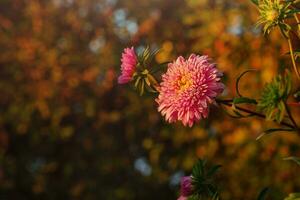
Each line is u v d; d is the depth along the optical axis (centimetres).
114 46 974
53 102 982
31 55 994
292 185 739
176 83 224
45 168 1021
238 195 784
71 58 983
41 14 1007
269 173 754
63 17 1009
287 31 230
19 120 987
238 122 782
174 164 862
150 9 957
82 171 1023
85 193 1014
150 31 936
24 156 1040
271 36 698
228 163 801
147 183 994
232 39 745
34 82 989
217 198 246
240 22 751
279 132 736
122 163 1002
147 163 1010
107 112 988
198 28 832
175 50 880
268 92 212
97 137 1012
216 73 221
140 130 965
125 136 1001
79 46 993
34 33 1003
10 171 1029
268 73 696
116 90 979
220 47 750
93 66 973
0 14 1010
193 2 778
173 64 227
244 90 734
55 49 992
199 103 220
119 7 992
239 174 775
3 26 1006
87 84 984
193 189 248
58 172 1041
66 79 982
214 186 248
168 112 224
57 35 1005
